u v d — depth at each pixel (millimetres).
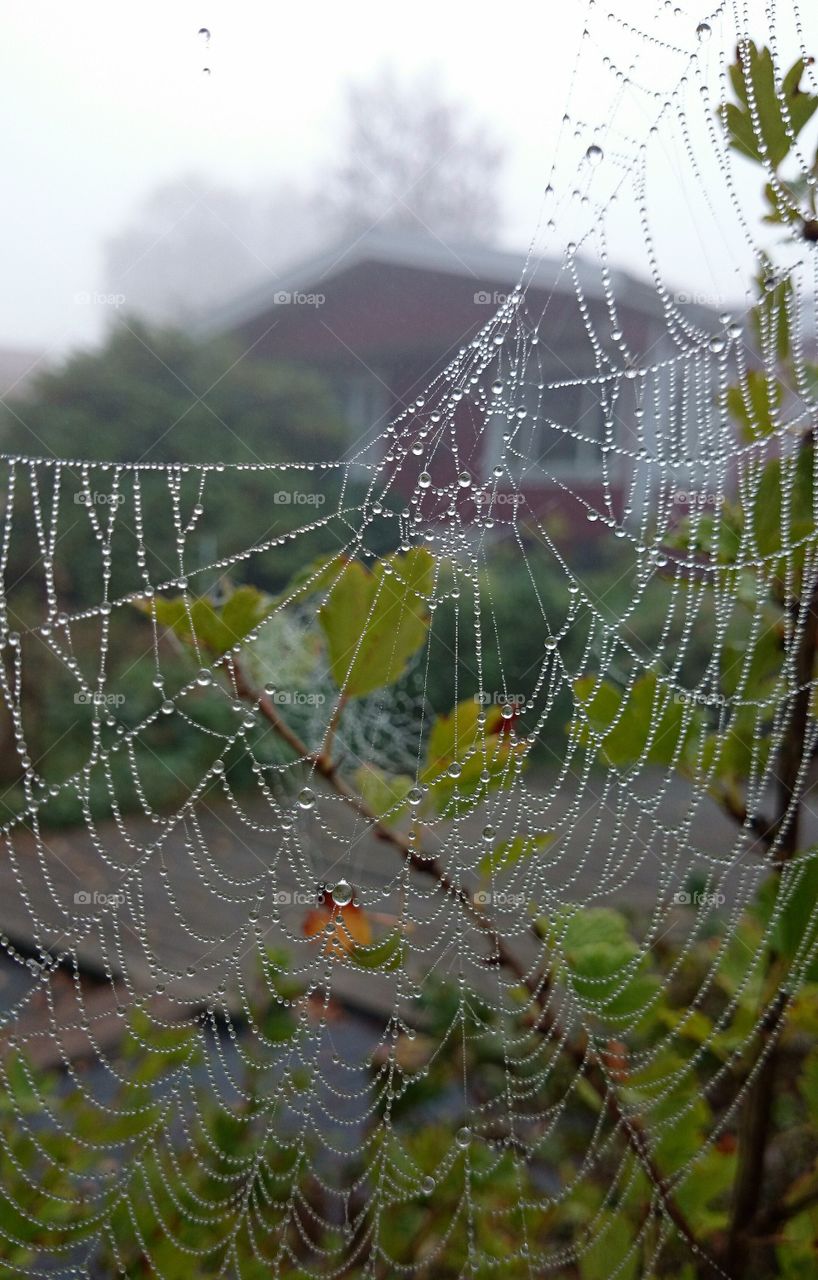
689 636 389
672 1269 376
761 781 375
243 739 373
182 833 375
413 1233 379
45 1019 374
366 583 342
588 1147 395
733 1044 379
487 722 350
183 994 377
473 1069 398
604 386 381
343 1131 385
